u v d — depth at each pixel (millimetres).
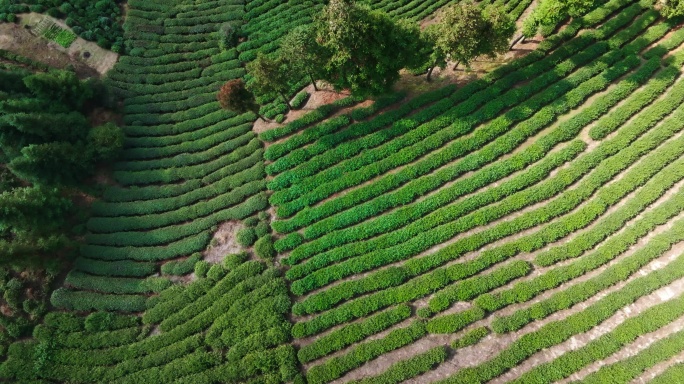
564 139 34656
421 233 32500
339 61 33156
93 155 37812
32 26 46094
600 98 35656
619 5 40219
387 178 34844
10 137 36375
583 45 38781
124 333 31781
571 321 28344
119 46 45688
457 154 35188
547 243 31422
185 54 45469
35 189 33531
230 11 48031
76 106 40344
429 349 28844
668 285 28797
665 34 38406
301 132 38875
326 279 31750
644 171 32125
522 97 36812
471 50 33406
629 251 30359
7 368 30984
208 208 36281
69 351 31469
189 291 32781
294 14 46656
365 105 39125
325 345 29562
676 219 30703
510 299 29500
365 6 33281
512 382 27344
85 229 36406
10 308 33031
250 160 38031
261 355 29656
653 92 34938
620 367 26797
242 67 44531
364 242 32656
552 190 32625
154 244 35406
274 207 35844
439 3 45188
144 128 41219
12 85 39719
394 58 34250
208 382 29422
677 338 26859
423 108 38250
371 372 28812
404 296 30422
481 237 31719
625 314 28531
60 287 34031
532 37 40312
